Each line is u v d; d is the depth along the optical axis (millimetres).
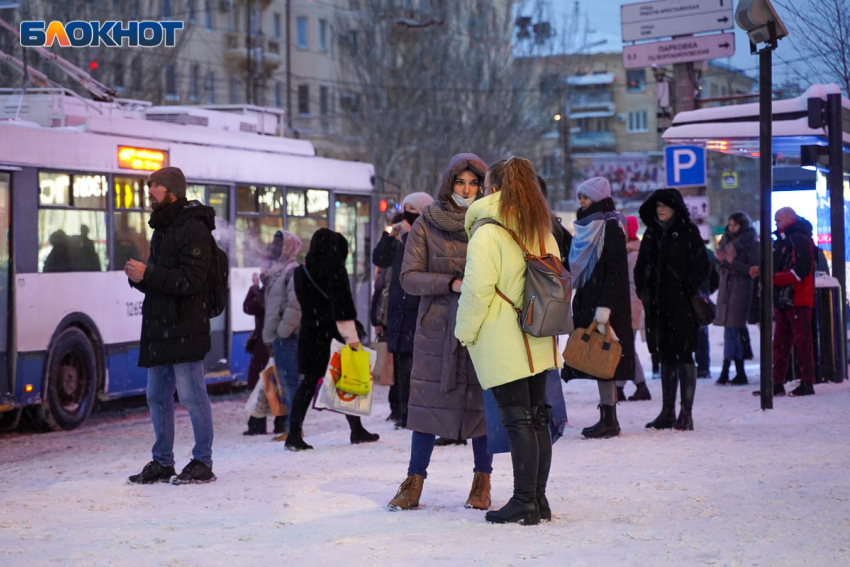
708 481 8445
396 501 7766
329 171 22109
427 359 7832
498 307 7035
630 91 120938
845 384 15727
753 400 14258
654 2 20234
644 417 13055
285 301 12609
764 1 12492
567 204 70250
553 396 8078
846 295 16375
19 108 16812
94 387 15875
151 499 8711
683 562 5820
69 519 7922
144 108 19250
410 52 61000
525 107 63062
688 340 11617
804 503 7352
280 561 6141
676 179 19156
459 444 11539
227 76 65688
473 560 6016
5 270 14586
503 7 62812
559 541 6465
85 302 15875
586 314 11086
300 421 11477
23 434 14812
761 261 12688
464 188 7949
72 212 15766
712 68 94500
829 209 16609
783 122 15766
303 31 72125
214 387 20562
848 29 19609
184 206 9516
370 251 23469
